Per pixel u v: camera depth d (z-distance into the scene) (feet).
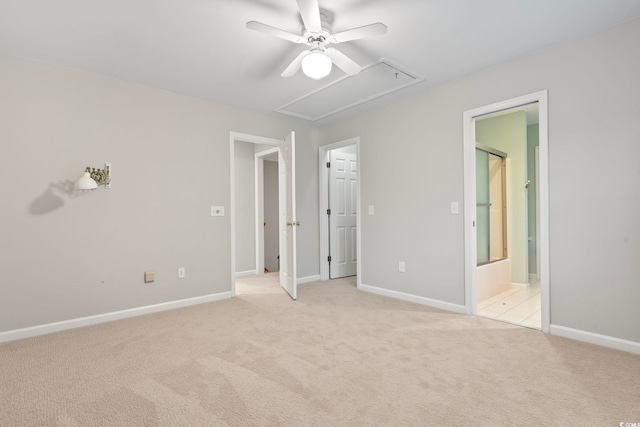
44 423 5.13
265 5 6.71
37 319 8.91
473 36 8.00
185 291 11.67
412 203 11.90
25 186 8.80
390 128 12.66
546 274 8.66
